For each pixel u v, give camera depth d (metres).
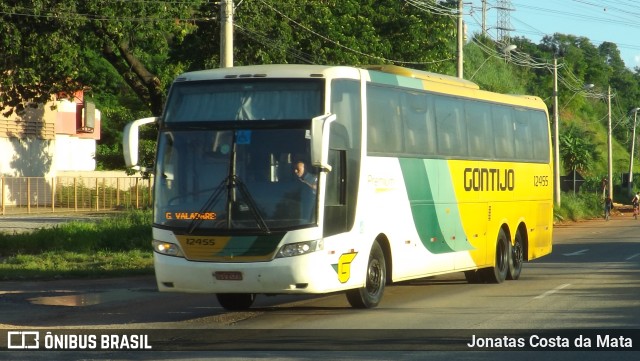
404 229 20.38
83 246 32.44
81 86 45.66
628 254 36.81
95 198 65.25
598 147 136.75
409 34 59.56
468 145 23.64
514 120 26.64
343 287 17.80
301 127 17.06
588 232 56.41
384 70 20.91
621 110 148.12
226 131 17.20
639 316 18.09
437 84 22.36
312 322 17.50
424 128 21.47
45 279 24.91
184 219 17.03
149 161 65.69
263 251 16.70
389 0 59.97
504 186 25.70
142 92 47.06
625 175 118.06
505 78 107.56
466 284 25.00
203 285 16.88
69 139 74.94
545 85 124.62
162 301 21.30
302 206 16.80
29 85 43.06
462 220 23.20
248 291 16.80
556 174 73.25
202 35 45.09
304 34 47.25
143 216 38.09
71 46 40.84
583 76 143.38
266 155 16.98
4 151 65.44
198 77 17.78
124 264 28.16
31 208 62.88
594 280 25.86
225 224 16.83
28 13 39.03
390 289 23.75
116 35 42.22
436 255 21.89
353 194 18.19
